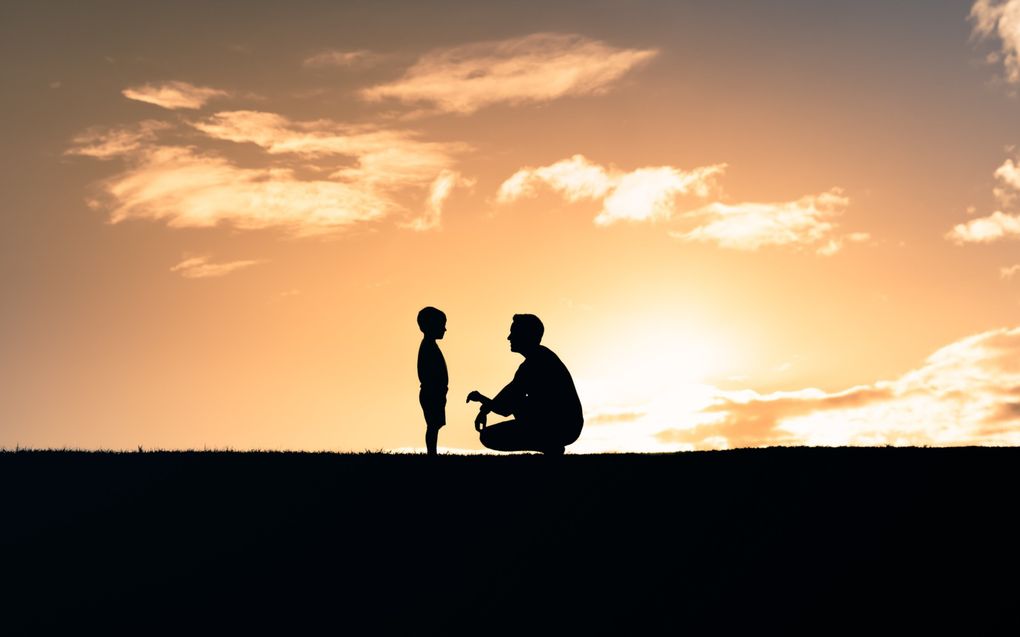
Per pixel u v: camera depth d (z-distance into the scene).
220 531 15.62
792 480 15.30
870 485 14.94
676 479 15.69
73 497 16.89
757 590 13.11
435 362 17.78
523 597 13.57
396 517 15.53
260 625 13.65
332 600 13.97
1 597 14.49
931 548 13.41
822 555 13.55
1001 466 15.15
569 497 15.53
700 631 12.61
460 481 16.31
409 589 14.01
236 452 18.56
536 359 17.61
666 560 13.85
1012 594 12.45
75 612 14.12
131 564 15.02
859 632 12.23
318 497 16.28
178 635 13.61
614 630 12.82
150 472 17.61
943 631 12.07
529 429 17.34
